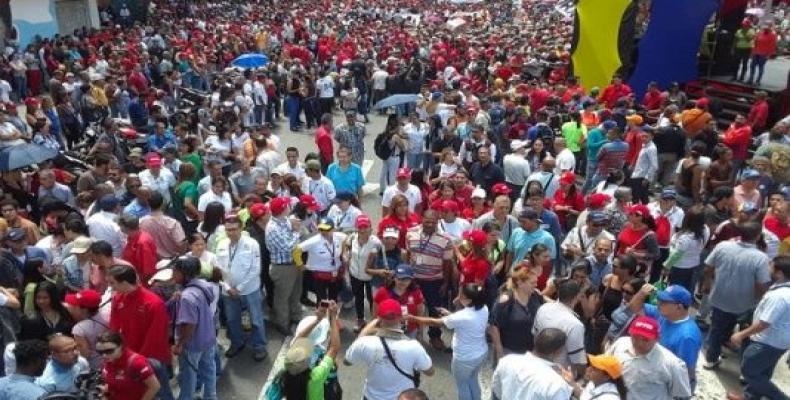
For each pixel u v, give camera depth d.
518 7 55.53
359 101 21.25
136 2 34.50
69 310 5.75
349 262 8.30
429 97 16.41
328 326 5.70
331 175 10.77
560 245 8.45
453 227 8.45
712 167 10.35
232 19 39.28
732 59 18.72
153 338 5.66
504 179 10.97
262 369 7.63
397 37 31.72
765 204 10.25
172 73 19.73
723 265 7.14
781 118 15.75
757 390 6.55
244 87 18.84
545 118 13.52
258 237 8.38
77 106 16.30
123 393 5.11
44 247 7.55
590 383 4.96
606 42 18.06
